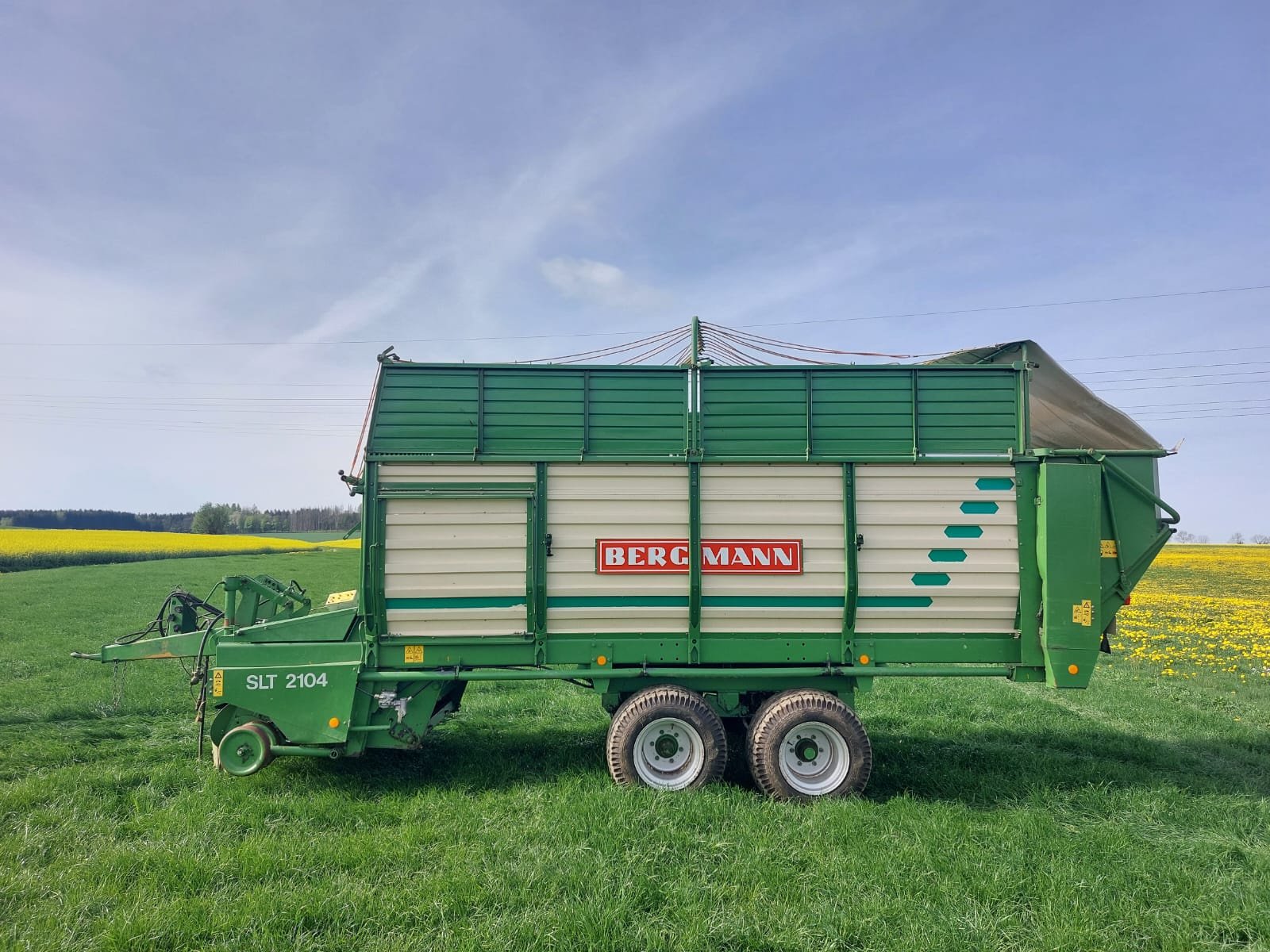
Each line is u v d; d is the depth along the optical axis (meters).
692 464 6.05
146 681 9.98
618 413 6.11
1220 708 9.22
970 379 6.16
